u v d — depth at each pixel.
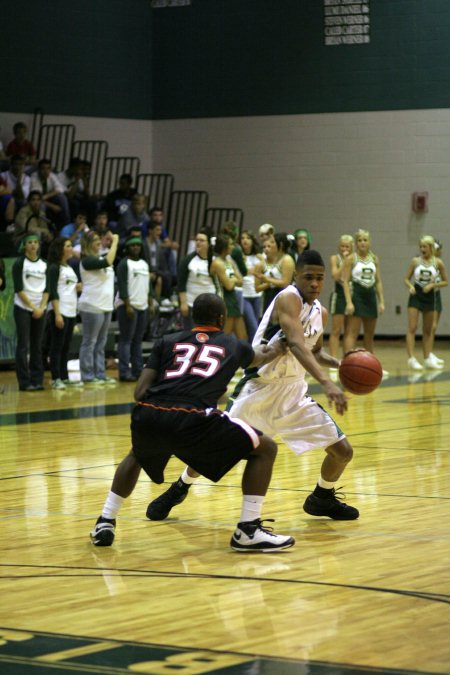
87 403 15.13
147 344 21.22
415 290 19.72
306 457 10.45
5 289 19.55
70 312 17.25
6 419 13.44
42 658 4.56
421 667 4.41
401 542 6.80
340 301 19.17
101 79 26.20
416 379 18.08
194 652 4.62
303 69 26.02
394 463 9.91
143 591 5.68
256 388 7.27
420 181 25.28
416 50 25.11
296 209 26.30
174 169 27.27
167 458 6.75
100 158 26.36
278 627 4.99
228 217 26.80
